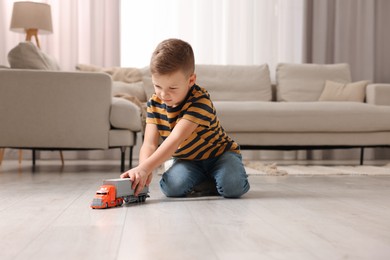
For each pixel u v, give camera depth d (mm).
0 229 1063
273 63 5125
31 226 1099
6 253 844
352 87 4152
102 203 1373
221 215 1264
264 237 977
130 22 5000
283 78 4355
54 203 1495
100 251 855
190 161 1724
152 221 1165
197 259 797
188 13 5031
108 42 4922
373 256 825
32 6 4148
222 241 937
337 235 1002
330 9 5133
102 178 2480
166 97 1437
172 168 1697
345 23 5117
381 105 3916
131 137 3033
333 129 3521
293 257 814
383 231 1050
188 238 965
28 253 843
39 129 2859
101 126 2879
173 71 1374
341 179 2482
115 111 2879
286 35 5125
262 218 1218
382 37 5230
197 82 4191
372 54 5137
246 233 1018
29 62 3025
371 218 1229
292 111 3502
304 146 3619
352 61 5148
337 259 803
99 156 4836
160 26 5023
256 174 2740
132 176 1437
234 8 5066
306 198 1652
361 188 2016
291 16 5117
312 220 1191
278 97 4352
